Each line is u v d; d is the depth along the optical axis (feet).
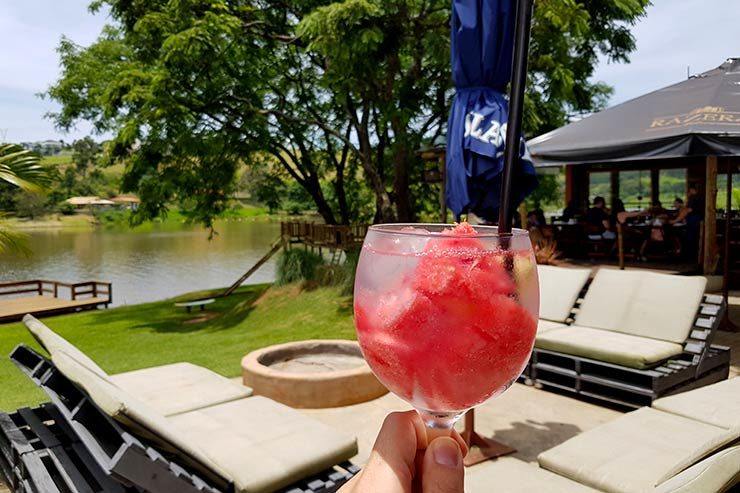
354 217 55.31
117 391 6.90
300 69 46.03
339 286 37.60
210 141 38.14
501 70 10.98
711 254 27.20
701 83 21.34
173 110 34.73
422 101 36.14
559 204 57.21
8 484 9.42
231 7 38.11
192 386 12.30
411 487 2.32
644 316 15.28
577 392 14.67
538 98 35.58
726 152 16.10
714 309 14.43
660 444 8.63
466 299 2.13
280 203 54.24
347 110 41.52
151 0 35.91
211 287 64.54
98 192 207.10
